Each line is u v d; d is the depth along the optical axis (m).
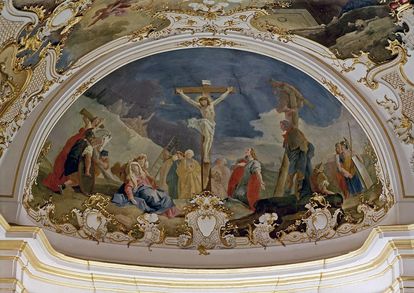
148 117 19.88
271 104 19.78
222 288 19.48
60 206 19.06
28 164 18.38
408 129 18.69
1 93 17.12
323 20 17.78
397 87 18.55
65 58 18.17
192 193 20.03
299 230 19.55
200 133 20.11
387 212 18.66
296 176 19.84
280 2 17.50
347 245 19.02
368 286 18.86
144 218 19.75
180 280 19.38
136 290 19.31
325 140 19.64
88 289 19.09
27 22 16.42
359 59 18.36
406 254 18.11
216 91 19.80
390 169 18.69
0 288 17.58
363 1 17.11
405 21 17.50
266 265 19.33
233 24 18.41
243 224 19.83
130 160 19.91
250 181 20.03
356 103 18.91
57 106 18.77
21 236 17.59
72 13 17.02
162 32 18.56
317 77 18.97
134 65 19.08
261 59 19.11
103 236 19.34
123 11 17.58
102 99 19.41
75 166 19.38
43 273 18.56
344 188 19.41
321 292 19.23
